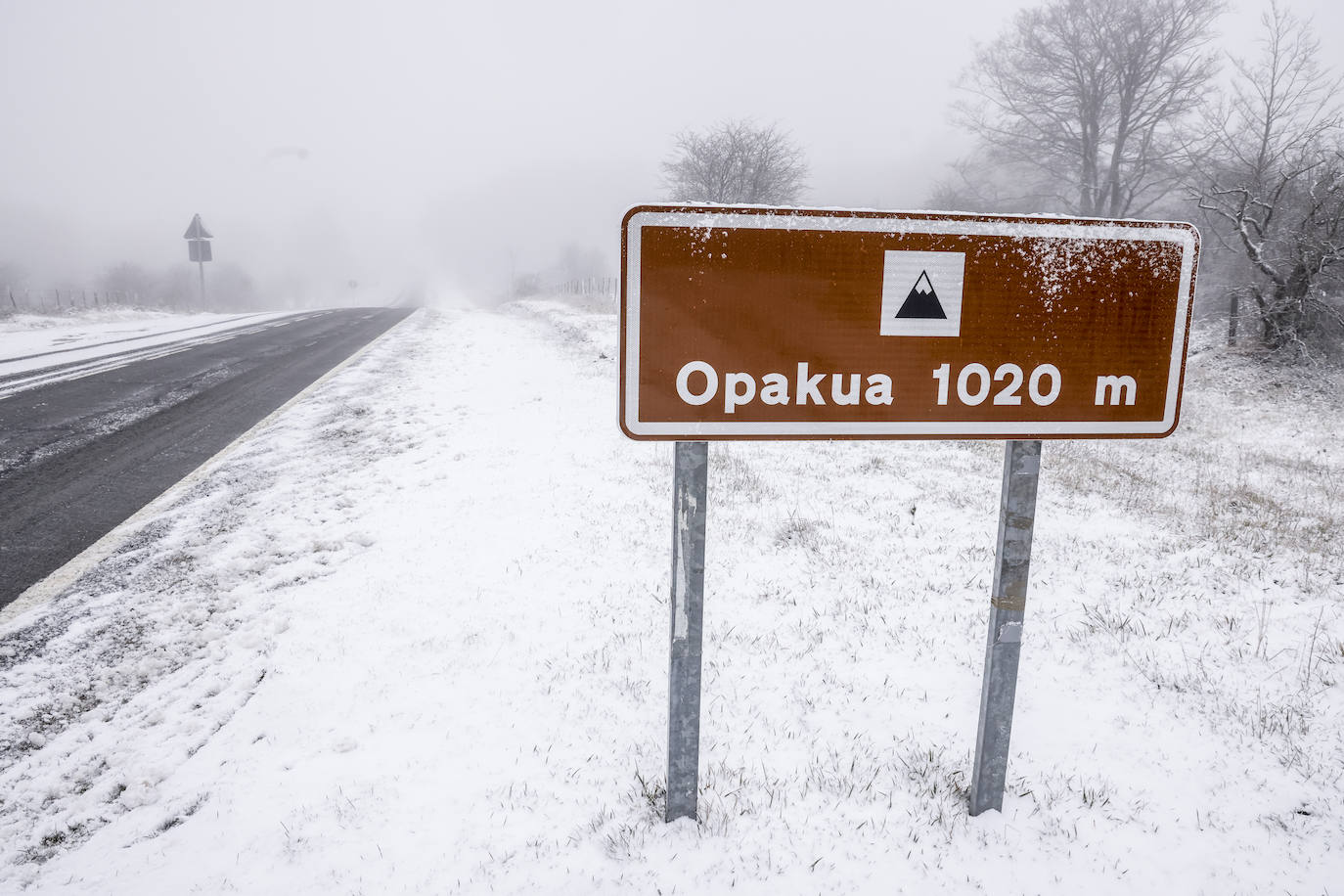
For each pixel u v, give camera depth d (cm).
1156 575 622
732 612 517
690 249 236
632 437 246
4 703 385
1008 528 280
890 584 576
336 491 709
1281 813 342
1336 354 1786
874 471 900
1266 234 1995
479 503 688
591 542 610
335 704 393
